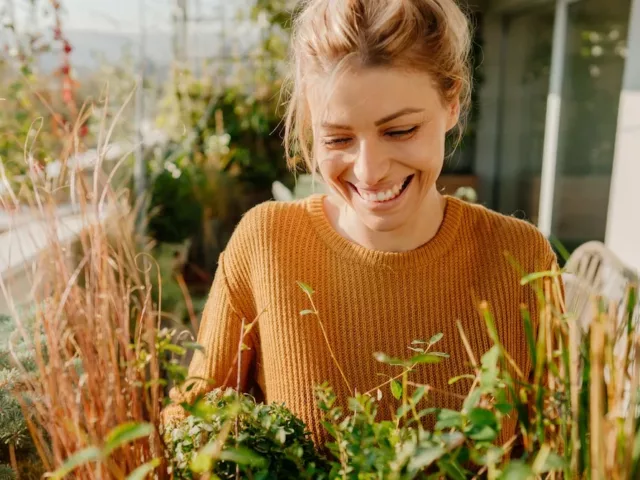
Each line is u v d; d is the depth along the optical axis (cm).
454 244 102
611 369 54
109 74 362
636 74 320
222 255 114
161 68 476
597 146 442
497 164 660
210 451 52
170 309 285
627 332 58
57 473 48
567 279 149
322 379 102
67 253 68
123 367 64
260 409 73
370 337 102
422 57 82
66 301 64
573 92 479
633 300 58
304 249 105
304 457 72
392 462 54
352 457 60
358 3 82
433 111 86
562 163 495
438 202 104
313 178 108
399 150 85
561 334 63
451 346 101
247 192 510
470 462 79
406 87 82
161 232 423
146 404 63
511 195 644
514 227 105
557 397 60
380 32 80
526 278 63
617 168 340
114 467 59
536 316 104
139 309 72
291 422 74
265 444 69
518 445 92
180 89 478
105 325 63
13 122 275
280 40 519
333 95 83
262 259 107
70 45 315
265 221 108
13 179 173
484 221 106
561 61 484
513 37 621
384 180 87
